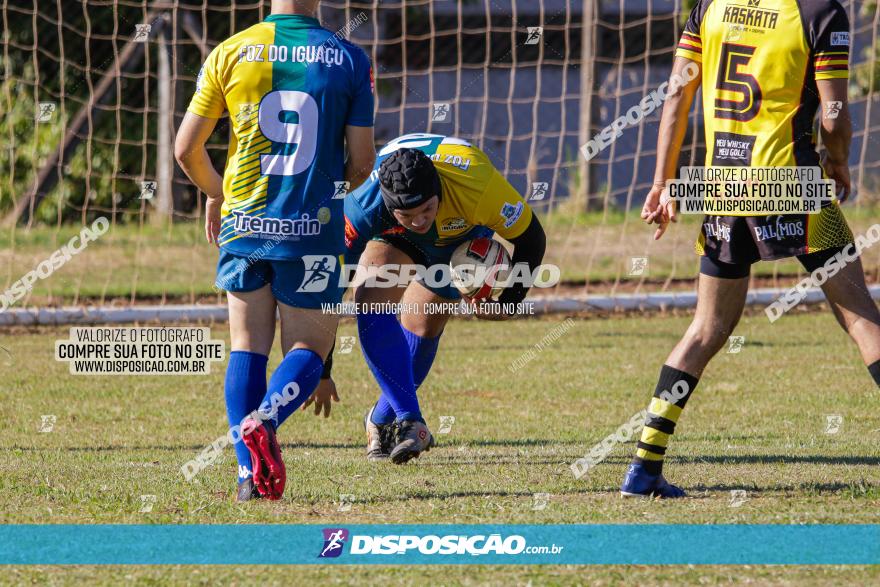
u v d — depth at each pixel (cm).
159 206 4831
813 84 1322
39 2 5081
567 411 2194
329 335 1393
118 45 5134
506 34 5975
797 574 1068
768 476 1521
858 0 4591
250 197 1341
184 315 3431
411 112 5825
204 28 3950
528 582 1059
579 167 5050
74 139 4400
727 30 1345
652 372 2616
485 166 1526
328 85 1335
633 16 5962
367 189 1560
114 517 1323
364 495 1439
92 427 2056
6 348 3012
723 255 1366
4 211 5025
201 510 1345
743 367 2622
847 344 2917
